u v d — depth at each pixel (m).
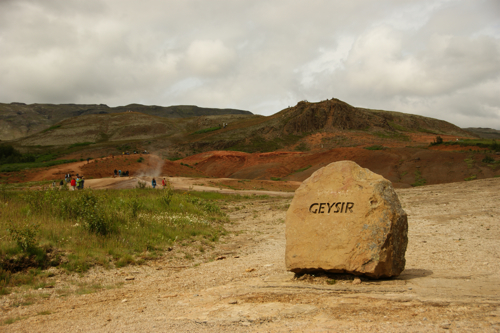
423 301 5.22
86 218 11.99
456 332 3.98
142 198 20.69
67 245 9.93
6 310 6.28
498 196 20.47
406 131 139.88
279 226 17.17
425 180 54.38
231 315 5.24
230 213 22.86
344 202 6.87
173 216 16.33
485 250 9.05
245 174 72.19
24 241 8.88
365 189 6.75
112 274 8.83
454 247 9.77
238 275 8.39
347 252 6.53
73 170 56.31
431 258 8.64
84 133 135.62
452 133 153.38
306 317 4.94
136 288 7.73
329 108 125.00
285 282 7.06
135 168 59.25
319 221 6.99
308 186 7.41
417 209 18.58
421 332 4.06
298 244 7.06
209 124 153.00
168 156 98.81
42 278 8.11
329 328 4.44
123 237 11.66
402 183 54.47
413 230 13.29
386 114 162.88
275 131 115.19
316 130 117.38
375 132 118.69
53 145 118.06
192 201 22.67
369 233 6.45
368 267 6.34
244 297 6.23
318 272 7.05
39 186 38.97
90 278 8.43
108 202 17.55
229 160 83.50
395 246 6.55
